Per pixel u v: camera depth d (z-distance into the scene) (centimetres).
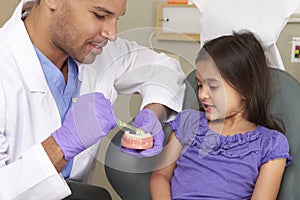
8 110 100
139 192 118
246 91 117
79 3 92
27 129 105
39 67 105
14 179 88
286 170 113
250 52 118
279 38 192
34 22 106
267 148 114
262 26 126
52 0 97
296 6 126
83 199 97
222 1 130
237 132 120
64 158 88
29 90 104
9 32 108
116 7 91
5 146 99
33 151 88
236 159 116
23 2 113
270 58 129
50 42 104
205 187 115
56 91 110
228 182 115
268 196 110
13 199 88
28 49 104
